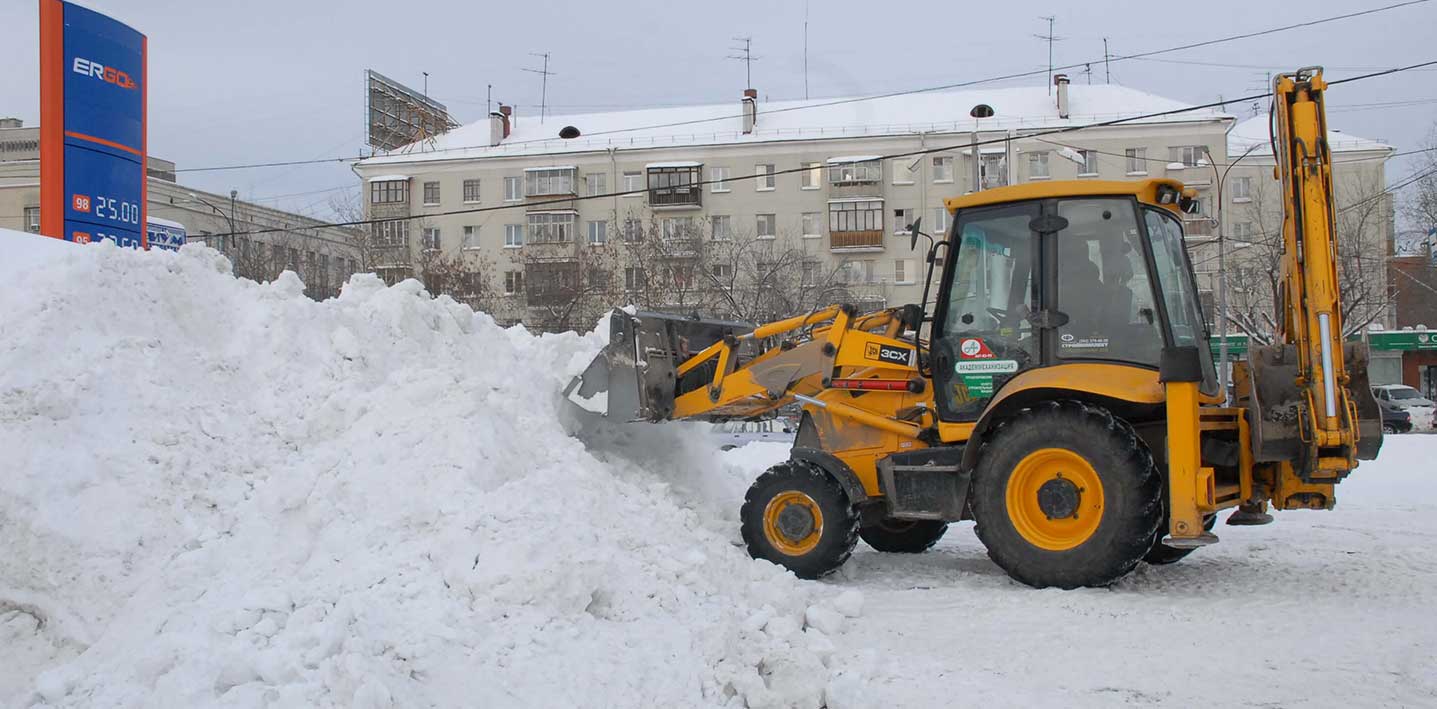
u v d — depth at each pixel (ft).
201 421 17.58
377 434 18.42
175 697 11.21
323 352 20.74
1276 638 17.08
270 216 141.69
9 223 130.11
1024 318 22.54
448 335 24.56
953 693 14.47
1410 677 14.89
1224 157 140.36
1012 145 141.59
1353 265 122.31
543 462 19.71
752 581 19.43
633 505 20.29
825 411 24.85
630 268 122.52
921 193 144.05
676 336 27.48
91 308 18.29
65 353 17.31
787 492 23.12
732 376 25.63
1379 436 19.83
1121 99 145.79
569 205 152.05
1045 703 14.02
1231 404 23.63
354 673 11.23
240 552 15.28
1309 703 13.89
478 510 16.53
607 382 25.93
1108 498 20.22
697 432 29.86
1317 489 21.25
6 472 14.65
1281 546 26.96
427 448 17.84
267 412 18.81
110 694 11.48
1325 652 16.21
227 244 132.26
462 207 156.35
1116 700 14.12
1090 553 20.38
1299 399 20.29
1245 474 21.68
